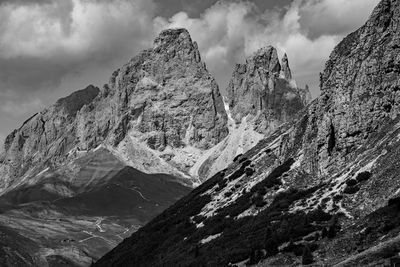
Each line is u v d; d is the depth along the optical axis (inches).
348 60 5310.0
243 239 4527.6
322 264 3388.3
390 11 5285.4
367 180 4158.5
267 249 4013.3
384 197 3804.1
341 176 4557.1
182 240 5649.6
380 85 4891.7
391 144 4284.0
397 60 4872.0
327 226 3939.5
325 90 5418.3
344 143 4859.7
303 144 5511.8
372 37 5280.5
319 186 4722.0
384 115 4778.5
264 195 5255.9
